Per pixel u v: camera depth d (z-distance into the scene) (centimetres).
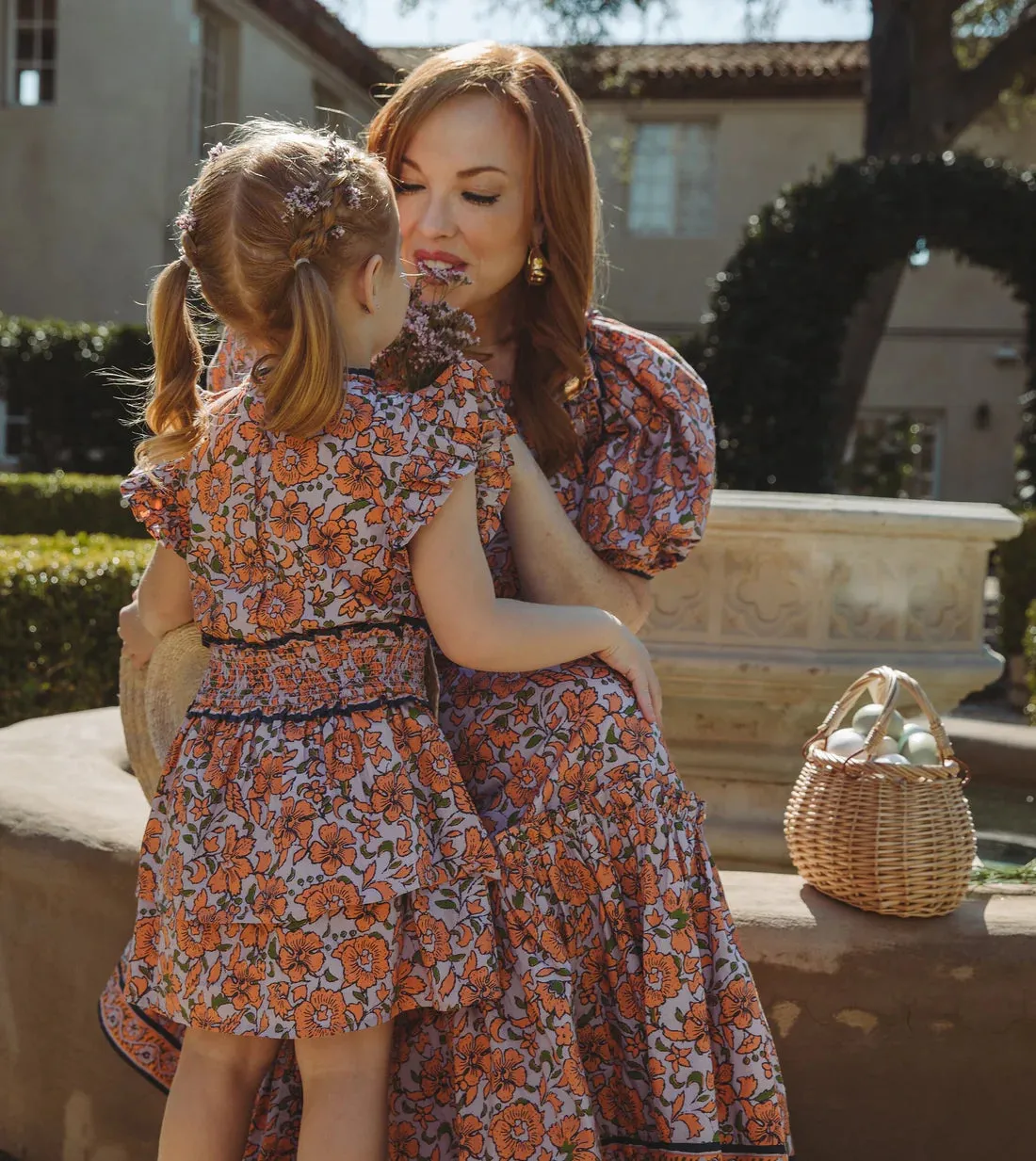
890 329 1662
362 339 161
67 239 1292
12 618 440
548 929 161
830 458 1009
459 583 159
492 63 195
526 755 167
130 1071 216
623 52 1720
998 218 973
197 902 153
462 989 154
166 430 167
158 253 1282
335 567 155
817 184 987
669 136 1664
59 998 225
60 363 1108
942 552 319
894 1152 195
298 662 157
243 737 157
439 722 176
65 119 1287
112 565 458
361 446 155
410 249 196
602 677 172
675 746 335
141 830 223
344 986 149
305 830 150
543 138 190
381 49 1739
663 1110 161
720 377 988
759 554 305
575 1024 166
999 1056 193
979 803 377
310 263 151
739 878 217
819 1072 194
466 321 168
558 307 192
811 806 209
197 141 1347
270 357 161
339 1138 154
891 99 1237
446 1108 169
